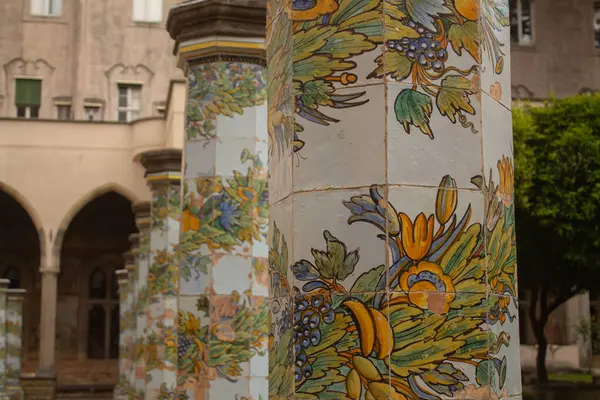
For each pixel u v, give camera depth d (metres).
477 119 4.70
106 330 39.34
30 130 34.16
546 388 24.88
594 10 37.12
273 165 5.13
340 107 4.66
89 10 37.56
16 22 37.28
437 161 4.61
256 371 9.35
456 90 4.67
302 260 4.67
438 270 4.54
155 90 37.69
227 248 9.48
